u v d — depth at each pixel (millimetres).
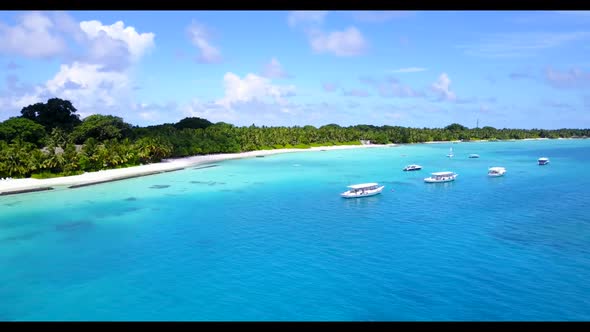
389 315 38219
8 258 54062
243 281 46125
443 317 37562
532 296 41062
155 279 47062
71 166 122375
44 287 45125
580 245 55906
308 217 75000
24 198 94312
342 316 38188
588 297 40656
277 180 123375
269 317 38312
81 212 80188
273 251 55906
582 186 106062
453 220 70750
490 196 93062
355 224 69312
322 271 48469
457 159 192000
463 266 48969
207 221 72688
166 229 67562
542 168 148750
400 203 86625
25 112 196875
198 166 162875
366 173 139000
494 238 59625
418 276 46375
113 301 41781
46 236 63969
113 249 57625
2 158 111812
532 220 69625
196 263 51875
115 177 123250
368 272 47844
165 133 189500
